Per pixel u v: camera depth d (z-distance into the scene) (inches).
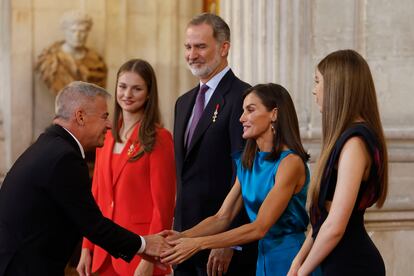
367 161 210.2
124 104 283.1
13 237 224.7
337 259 210.5
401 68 353.4
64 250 231.6
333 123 214.1
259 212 239.3
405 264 353.4
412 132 352.2
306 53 348.2
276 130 243.4
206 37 269.7
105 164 287.0
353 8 350.3
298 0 346.6
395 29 352.8
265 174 243.0
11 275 223.9
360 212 213.5
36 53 460.8
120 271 283.1
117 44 473.4
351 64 214.8
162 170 280.8
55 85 448.8
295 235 244.2
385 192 216.4
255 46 351.9
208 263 265.1
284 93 245.8
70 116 234.4
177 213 277.1
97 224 230.8
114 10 472.7
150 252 244.7
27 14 459.2
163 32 479.5
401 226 353.4
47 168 225.3
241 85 272.4
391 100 353.4
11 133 459.8
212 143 269.3
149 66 285.7
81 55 452.1
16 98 458.6
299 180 241.6
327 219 207.5
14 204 225.6
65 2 464.1
